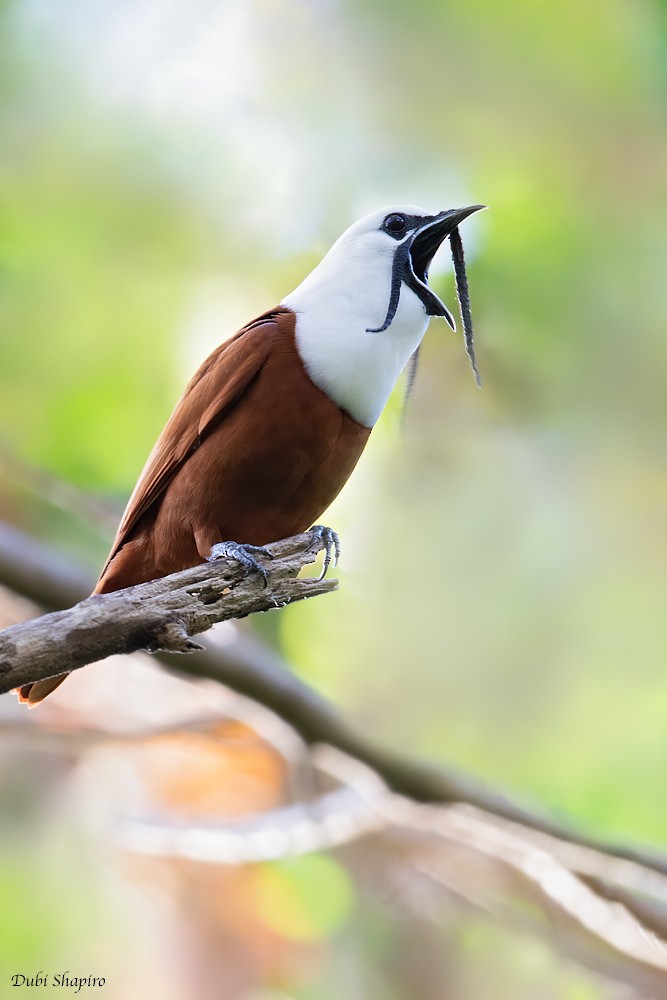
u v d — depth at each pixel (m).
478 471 12.91
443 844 11.39
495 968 12.60
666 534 13.12
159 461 8.50
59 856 13.64
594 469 13.01
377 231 8.54
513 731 13.40
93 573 10.43
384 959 12.46
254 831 10.47
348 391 8.12
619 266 12.41
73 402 12.27
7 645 6.11
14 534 9.74
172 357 12.40
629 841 10.20
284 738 10.53
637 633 13.39
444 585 13.14
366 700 13.23
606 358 12.49
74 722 11.66
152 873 12.86
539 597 13.23
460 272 8.70
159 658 9.70
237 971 12.73
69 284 12.48
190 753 12.62
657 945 9.91
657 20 12.17
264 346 8.16
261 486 8.16
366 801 10.55
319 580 7.29
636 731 13.35
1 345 12.34
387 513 12.87
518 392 12.58
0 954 13.29
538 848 10.24
